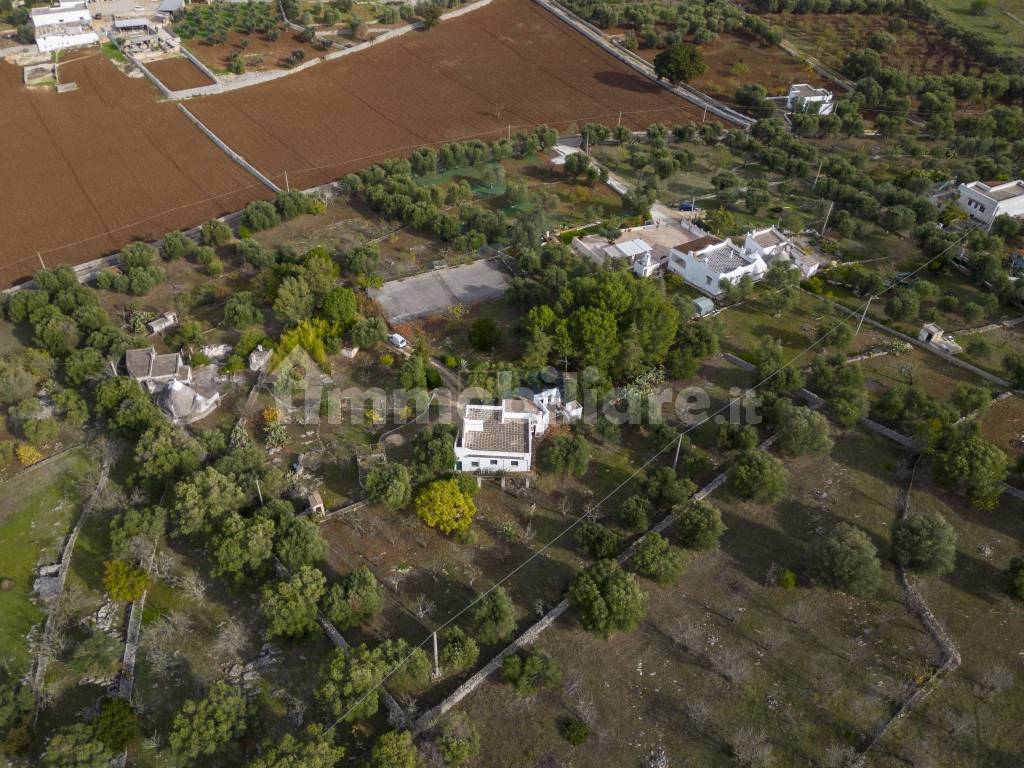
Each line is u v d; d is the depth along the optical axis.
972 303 99.38
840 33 194.50
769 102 161.25
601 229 117.56
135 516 69.50
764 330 99.56
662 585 68.81
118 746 55.84
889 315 99.00
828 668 62.91
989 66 175.00
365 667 58.31
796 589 69.06
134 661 62.81
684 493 73.94
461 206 124.06
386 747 53.84
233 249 114.94
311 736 55.28
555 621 66.38
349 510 75.06
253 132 151.75
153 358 88.94
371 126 155.75
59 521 74.88
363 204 127.31
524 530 73.81
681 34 189.38
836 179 130.75
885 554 71.56
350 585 65.12
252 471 75.12
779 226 119.19
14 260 113.25
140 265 106.88
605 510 75.94
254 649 64.00
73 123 152.62
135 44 179.88
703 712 59.59
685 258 107.31
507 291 101.06
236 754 56.34
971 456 74.62
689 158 137.75
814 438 78.56
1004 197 119.00
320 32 194.50
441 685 61.22
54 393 86.50
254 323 97.94
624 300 87.88
